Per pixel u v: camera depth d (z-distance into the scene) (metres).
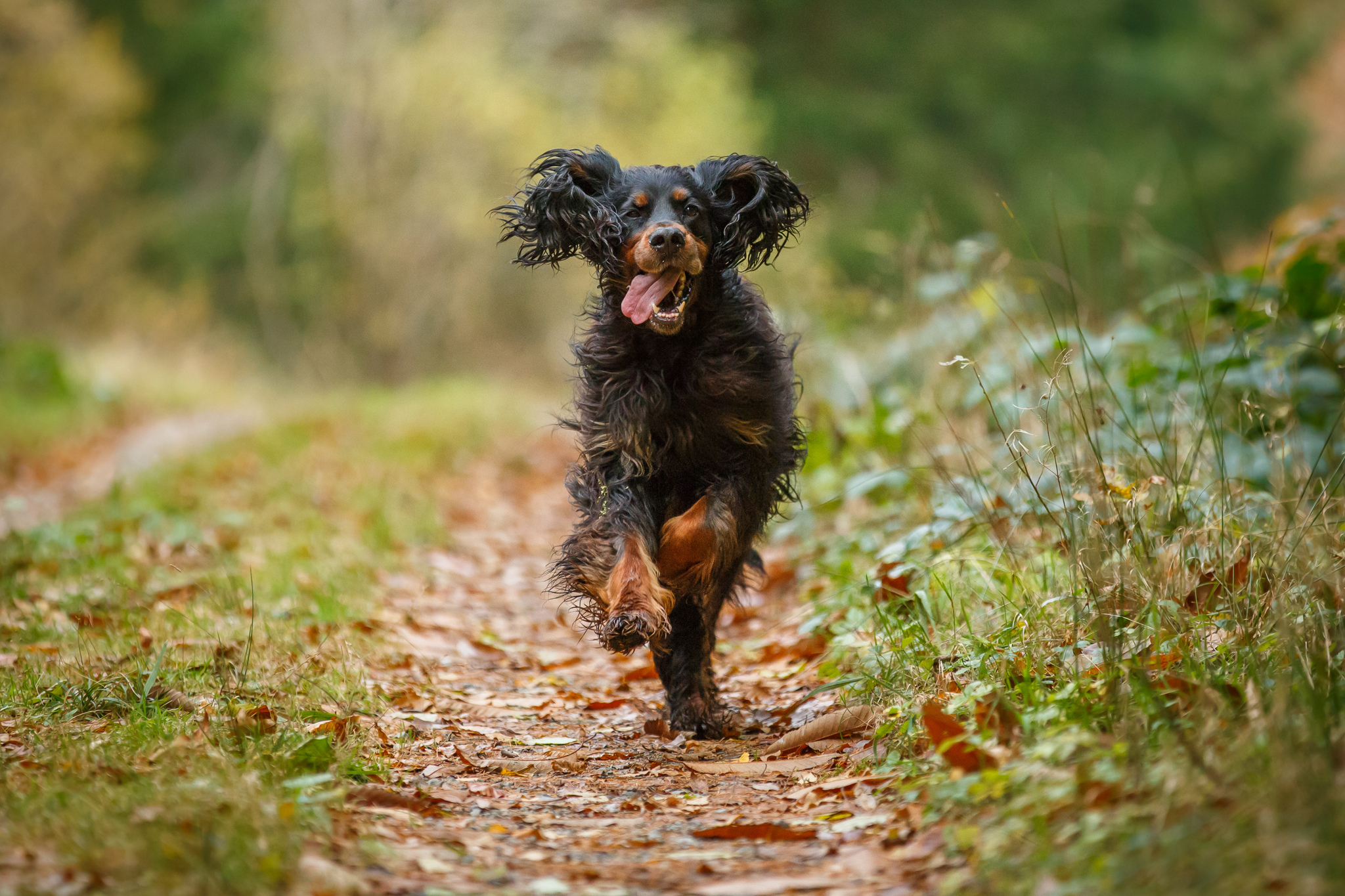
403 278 42.72
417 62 40.56
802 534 12.59
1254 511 7.97
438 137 41.03
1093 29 56.91
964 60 54.94
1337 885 4.03
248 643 8.30
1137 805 4.88
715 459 7.84
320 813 5.47
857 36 54.47
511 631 11.03
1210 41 59.00
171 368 37.38
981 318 12.51
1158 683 6.04
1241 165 54.19
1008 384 11.16
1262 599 6.80
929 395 12.30
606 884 5.17
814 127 51.69
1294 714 5.20
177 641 9.00
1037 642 7.02
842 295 16.22
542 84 42.03
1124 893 4.27
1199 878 4.25
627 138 40.84
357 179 42.16
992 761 5.71
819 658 8.98
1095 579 7.02
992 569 8.55
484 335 45.19
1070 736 5.43
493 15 42.41
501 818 6.16
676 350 7.70
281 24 45.50
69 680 7.71
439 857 5.40
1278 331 10.00
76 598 10.34
